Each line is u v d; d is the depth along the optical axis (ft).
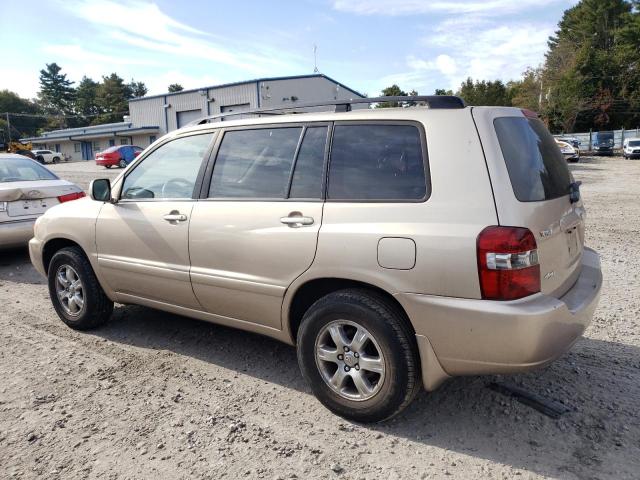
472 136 9.67
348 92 141.79
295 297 11.34
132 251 14.16
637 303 17.75
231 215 12.10
